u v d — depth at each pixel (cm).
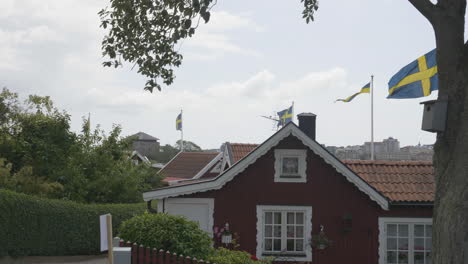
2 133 2950
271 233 2042
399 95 1730
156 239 1437
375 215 2041
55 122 3017
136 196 3156
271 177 2050
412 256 2028
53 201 2414
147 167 3709
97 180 3025
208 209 2031
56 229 2403
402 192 2038
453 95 1081
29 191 2608
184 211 2031
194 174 4894
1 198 2191
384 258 2028
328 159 2016
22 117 2981
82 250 2508
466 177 1050
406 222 2033
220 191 2039
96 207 2586
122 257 1120
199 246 1477
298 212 2045
